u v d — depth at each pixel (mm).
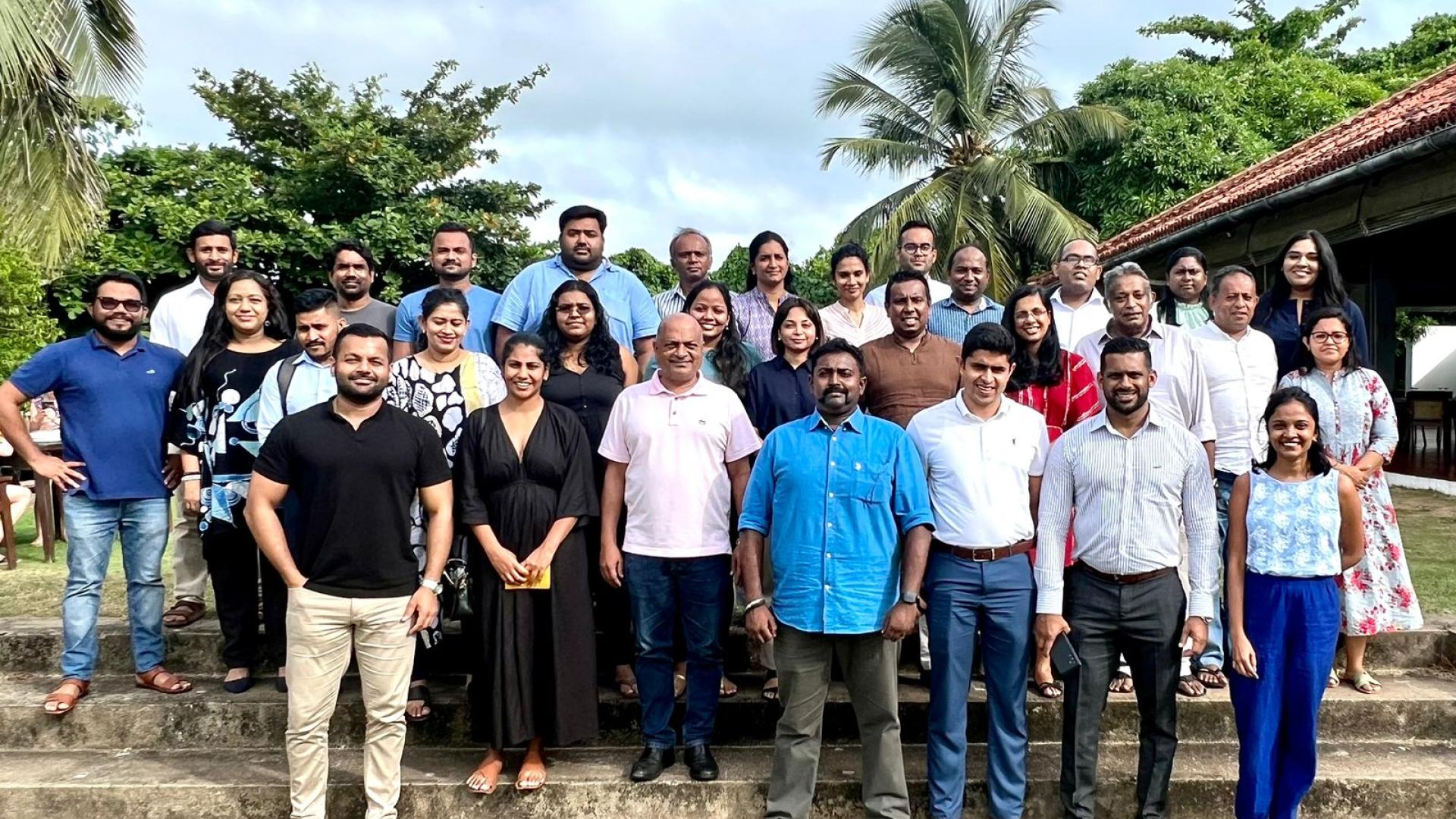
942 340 3975
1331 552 3227
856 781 3508
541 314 4332
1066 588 3406
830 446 3268
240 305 3822
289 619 3229
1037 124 15359
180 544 4371
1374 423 3857
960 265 4434
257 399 3814
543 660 3432
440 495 3395
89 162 7207
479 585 3461
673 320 3508
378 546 3230
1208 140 14547
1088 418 3363
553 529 3418
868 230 16578
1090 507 3271
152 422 3863
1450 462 10656
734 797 3480
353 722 3822
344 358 3172
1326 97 15922
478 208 15180
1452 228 8312
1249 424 3943
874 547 3213
